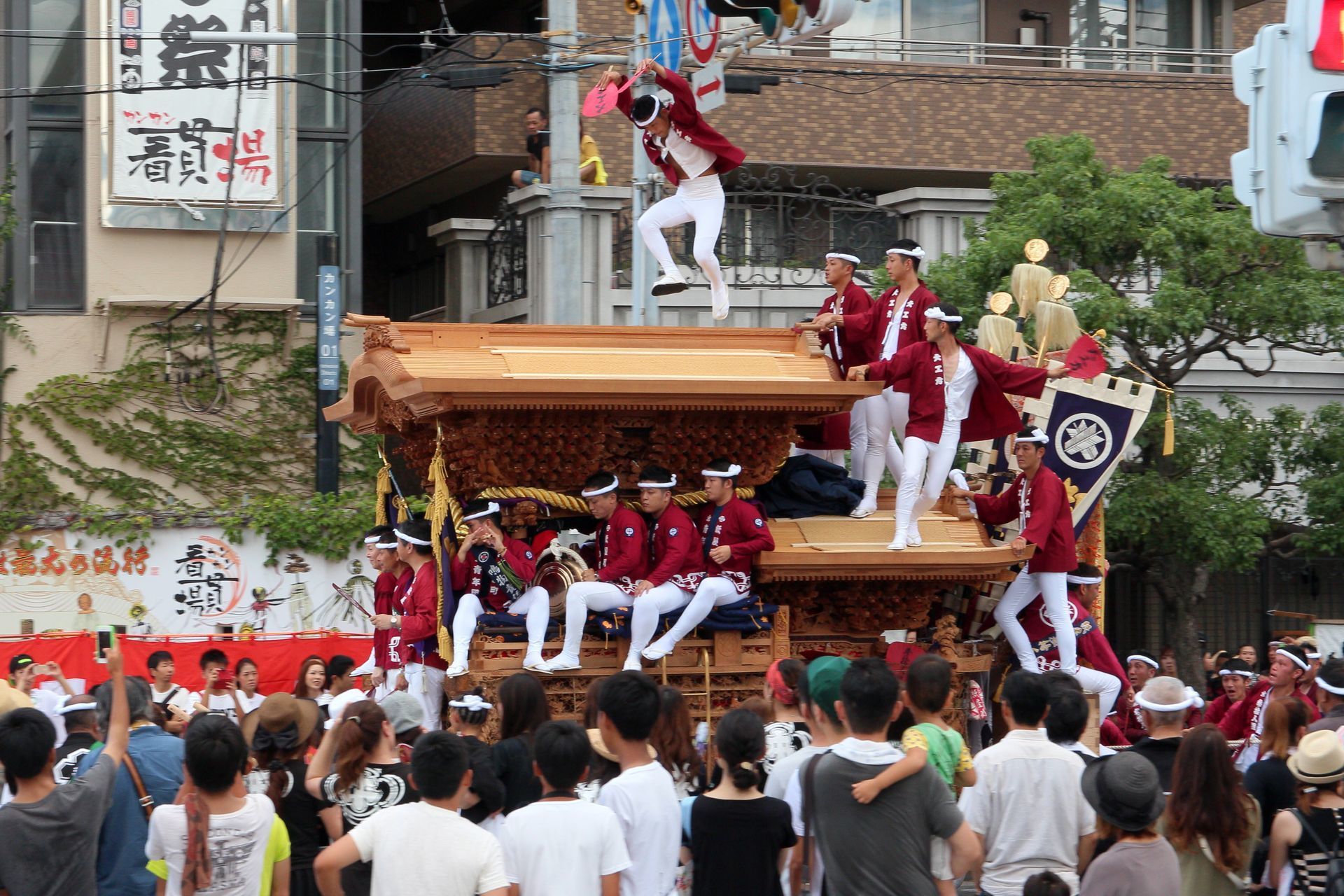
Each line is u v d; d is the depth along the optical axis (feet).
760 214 156.87
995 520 84.58
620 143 163.02
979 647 84.12
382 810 47.14
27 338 141.90
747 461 78.38
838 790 44.39
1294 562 159.84
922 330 80.18
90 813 47.19
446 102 172.14
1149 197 131.54
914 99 171.63
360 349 153.89
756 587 79.10
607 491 73.51
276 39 112.88
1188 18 186.60
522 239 154.92
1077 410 88.07
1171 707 56.75
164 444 144.25
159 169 142.41
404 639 76.54
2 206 141.18
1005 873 48.62
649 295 113.29
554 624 76.33
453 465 75.25
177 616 139.33
